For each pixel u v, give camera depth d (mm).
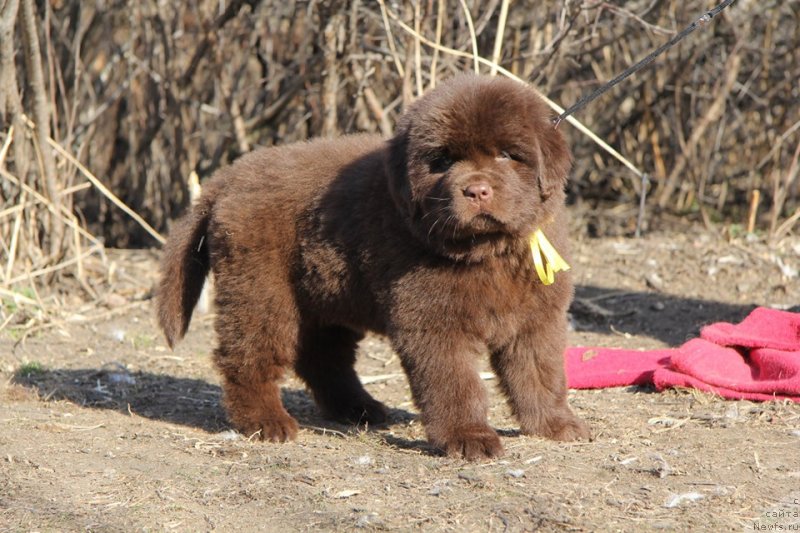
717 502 5359
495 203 5949
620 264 11844
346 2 11047
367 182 6738
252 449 6684
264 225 6977
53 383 8461
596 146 14484
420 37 9648
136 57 13812
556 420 6707
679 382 7520
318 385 7766
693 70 13883
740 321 9984
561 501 5406
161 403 8016
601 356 8508
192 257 7512
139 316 10680
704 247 12211
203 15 13094
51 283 11133
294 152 7301
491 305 6336
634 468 5887
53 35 12938
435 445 6402
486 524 5199
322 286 6840
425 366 6379
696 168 14211
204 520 5457
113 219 14625
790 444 6246
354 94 11641
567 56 12031
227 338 7152
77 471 6234
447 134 6066
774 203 12359
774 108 13797
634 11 12891
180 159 13656
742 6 13414
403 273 6391
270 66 13047
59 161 11484
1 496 5859
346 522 5301
